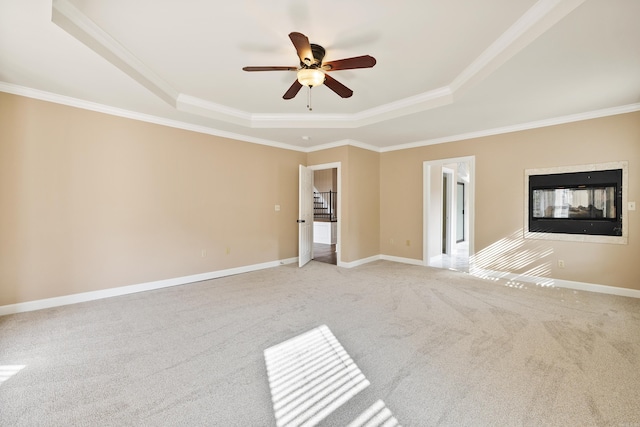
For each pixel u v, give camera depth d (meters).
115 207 3.73
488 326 2.79
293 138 5.23
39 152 3.22
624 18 1.92
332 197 10.50
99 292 3.62
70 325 2.82
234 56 2.78
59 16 2.04
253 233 5.22
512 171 4.46
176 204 4.27
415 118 4.05
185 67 3.00
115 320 2.95
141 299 3.60
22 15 1.89
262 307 3.32
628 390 1.83
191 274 4.43
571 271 4.02
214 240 4.70
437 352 2.31
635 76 2.78
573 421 1.57
